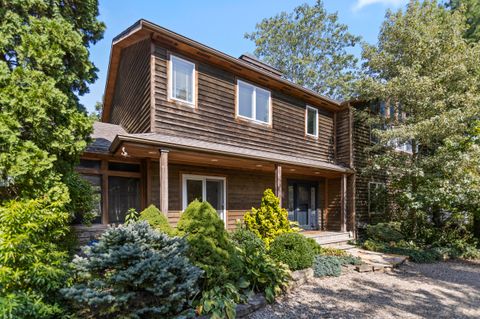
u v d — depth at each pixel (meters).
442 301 4.89
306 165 8.72
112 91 11.73
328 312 4.27
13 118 3.79
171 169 7.73
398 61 10.43
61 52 4.32
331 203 11.92
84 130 4.63
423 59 9.90
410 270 7.13
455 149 9.11
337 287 5.50
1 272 2.72
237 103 8.57
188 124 7.41
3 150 3.68
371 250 9.19
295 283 5.30
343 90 24.12
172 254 3.55
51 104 4.11
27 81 3.99
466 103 9.12
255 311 4.14
